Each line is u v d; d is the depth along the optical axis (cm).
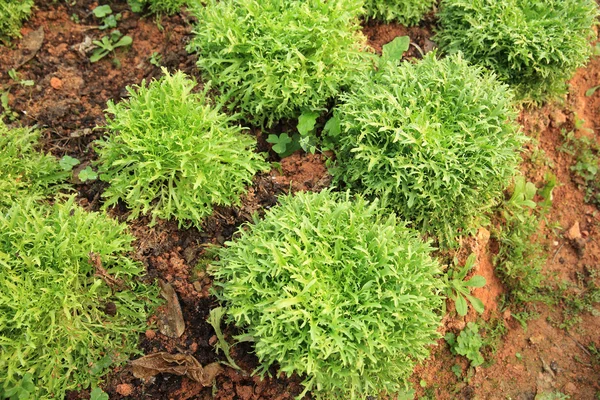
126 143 83
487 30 97
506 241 98
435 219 88
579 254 103
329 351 71
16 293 72
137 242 84
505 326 96
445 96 87
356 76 89
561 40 95
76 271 76
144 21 103
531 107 104
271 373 82
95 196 88
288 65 86
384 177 85
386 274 74
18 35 99
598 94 112
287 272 75
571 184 107
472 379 92
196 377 80
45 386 75
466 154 84
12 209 77
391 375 77
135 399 80
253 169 86
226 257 80
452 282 91
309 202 79
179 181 84
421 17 104
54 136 93
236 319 79
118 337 80
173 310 83
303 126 90
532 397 92
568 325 98
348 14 89
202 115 83
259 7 88
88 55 100
